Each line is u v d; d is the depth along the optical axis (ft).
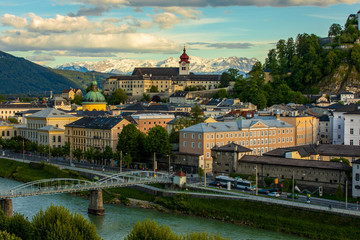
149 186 646.33
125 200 626.64
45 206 593.83
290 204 514.27
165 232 379.14
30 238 395.75
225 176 640.17
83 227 403.13
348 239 464.65
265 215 520.83
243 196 556.51
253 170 638.94
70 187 574.97
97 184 580.71
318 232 481.87
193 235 367.04
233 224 529.86
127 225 520.83
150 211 586.45
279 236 485.97
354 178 552.00
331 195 568.41
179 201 585.22
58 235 384.27
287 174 607.37
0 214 425.28
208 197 573.74
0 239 358.43
